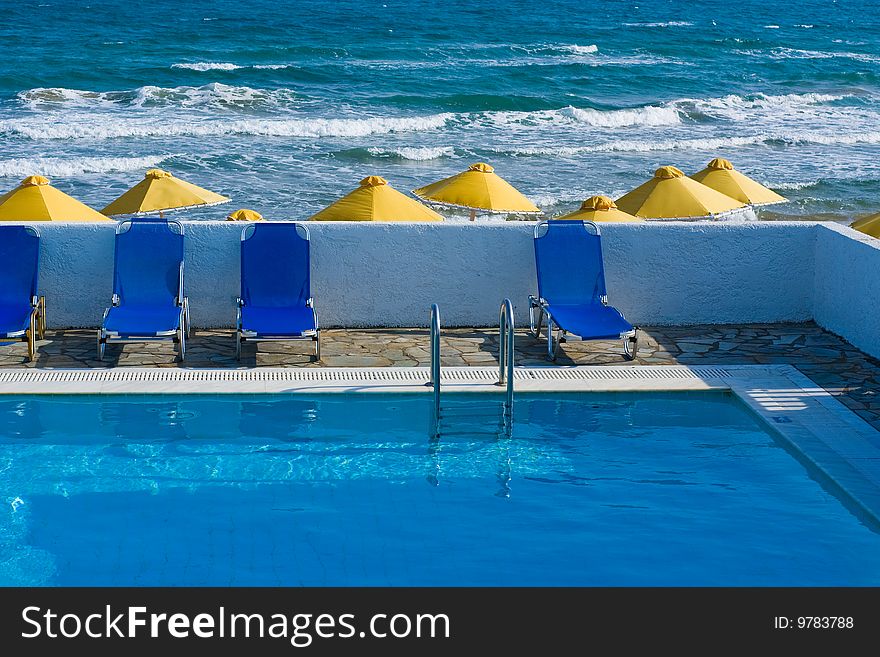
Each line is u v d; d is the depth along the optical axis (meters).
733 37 57.28
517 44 50.66
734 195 12.69
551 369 8.43
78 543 5.74
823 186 23.50
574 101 35.47
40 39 46.34
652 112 32.72
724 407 7.86
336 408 7.68
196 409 7.59
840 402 7.75
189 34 49.00
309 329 8.38
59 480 6.46
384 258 9.45
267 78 37.78
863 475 6.51
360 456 6.91
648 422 7.55
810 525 6.02
